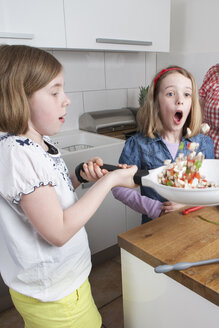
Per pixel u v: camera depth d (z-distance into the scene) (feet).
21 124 2.12
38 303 2.56
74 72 6.67
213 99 5.17
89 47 5.52
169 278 2.19
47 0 4.80
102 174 2.61
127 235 2.45
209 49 6.94
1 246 2.54
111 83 7.42
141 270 2.44
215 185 2.55
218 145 5.19
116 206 6.01
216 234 2.40
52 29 4.98
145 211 3.51
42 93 2.13
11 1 4.43
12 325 4.72
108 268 6.08
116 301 5.15
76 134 6.59
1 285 4.93
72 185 2.88
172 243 2.29
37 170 2.06
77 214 2.13
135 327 2.76
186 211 2.78
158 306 2.40
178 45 7.67
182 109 3.54
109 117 6.76
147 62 8.09
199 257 2.10
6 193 2.03
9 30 4.51
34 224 2.07
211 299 1.79
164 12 6.56
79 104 6.95
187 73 3.64
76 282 2.66
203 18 6.89
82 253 2.70
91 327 2.86
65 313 2.61
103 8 5.51
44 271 2.45
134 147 4.01
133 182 2.52
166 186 2.28
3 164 2.06
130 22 5.99
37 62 2.08
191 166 2.52
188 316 2.14
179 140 4.00
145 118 3.91
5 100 2.06
